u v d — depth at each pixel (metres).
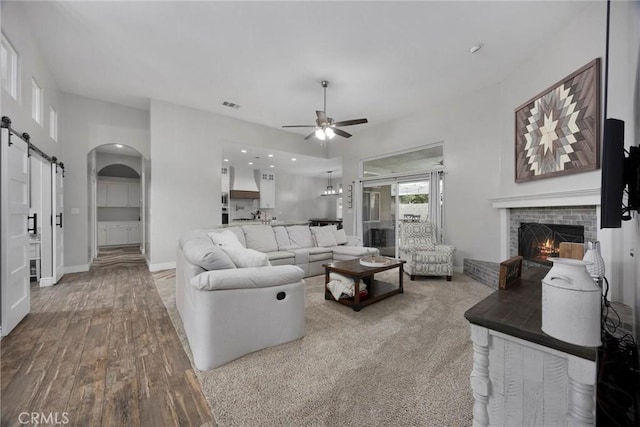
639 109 1.21
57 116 4.41
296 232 5.10
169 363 1.94
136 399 1.56
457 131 4.92
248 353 2.04
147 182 5.49
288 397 1.58
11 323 2.45
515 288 1.54
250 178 9.59
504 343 1.06
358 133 6.87
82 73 4.07
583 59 2.78
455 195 4.96
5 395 1.59
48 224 3.94
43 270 3.92
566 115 2.94
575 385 0.89
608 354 0.93
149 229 5.14
